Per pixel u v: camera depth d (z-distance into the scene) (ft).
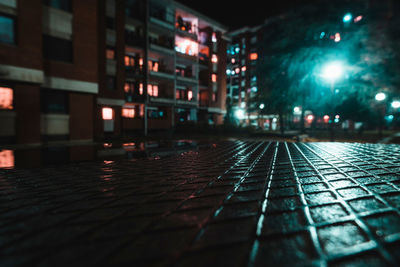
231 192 10.99
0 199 10.41
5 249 6.00
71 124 49.85
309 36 37.09
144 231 6.93
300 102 51.72
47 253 5.77
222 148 33.40
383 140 49.49
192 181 13.46
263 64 48.26
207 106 114.42
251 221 7.54
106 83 66.49
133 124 78.79
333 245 5.92
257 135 68.39
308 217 7.72
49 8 45.42
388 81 32.81
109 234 6.77
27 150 32.96
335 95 42.68
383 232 6.52
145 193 11.13
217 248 5.89
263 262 5.25
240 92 149.69
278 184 12.26
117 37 69.10
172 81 92.58
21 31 39.99
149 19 83.51
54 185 12.91
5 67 37.99
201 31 113.80
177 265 5.17
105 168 18.26
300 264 5.14
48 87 45.52
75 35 49.21
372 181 12.40
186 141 50.96
